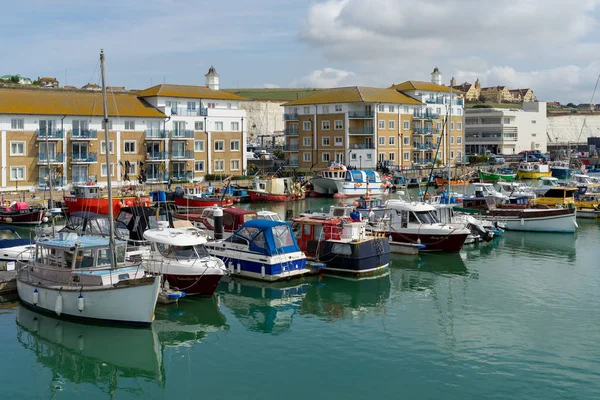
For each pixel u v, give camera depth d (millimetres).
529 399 19656
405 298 30812
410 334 25500
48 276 26688
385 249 35875
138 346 24375
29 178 70562
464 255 40906
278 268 32281
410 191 86062
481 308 29047
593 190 67562
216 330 26062
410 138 109875
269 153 132000
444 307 29266
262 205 70750
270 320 27344
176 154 83250
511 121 151875
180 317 27562
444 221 44188
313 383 20922
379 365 22328
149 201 60375
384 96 105562
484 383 20797
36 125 70812
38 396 20484
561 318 27391
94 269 25500
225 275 33500
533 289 32344
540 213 49906
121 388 20984
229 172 90688
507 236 48188
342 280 34031
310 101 106125
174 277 28938
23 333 25281
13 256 33188
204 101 87500
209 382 21156
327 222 36062
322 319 27516
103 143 76688
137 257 28844
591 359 22734
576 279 34375
